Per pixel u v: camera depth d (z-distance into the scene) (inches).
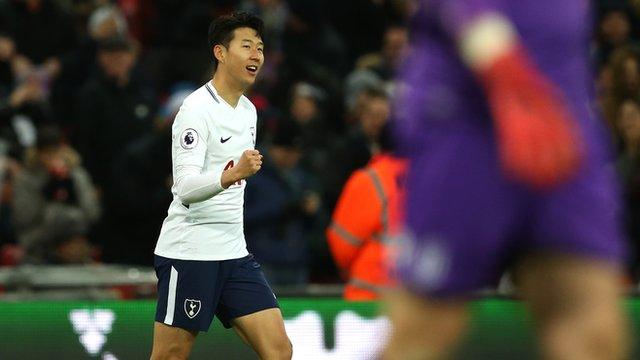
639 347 975.0
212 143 805.9
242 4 1834.4
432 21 371.6
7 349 948.6
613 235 359.3
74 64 1648.6
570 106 364.5
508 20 362.6
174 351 824.3
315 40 1817.2
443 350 370.6
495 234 362.0
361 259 989.2
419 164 372.8
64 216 1346.0
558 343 360.2
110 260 1418.6
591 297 357.1
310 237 1373.0
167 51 1776.6
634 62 1310.3
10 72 1654.8
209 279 813.9
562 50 367.2
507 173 357.4
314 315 971.9
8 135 1486.2
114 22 1630.2
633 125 1285.7
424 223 367.2
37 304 955.3
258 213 1305.4
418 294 368.8
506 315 981.2
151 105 1557.6
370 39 1926.7
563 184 354.0
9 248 1381.6
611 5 1881.2
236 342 960.3
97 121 1512.1
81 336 954.7
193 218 810.8
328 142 1577.3
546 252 361.4
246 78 810.2
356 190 983.6
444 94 369.1
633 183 1263.5
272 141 1343.5
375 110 1235.2
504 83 337.7
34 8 1765.5
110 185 1409.9
